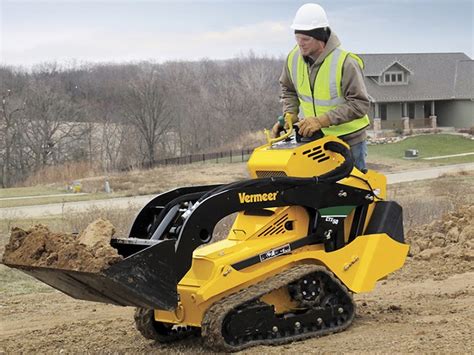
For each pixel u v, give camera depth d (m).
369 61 65.69
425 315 7.89
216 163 57.00
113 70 80.31
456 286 9.84
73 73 78.06
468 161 53.66
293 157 7.00
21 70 74.00
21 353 7.32
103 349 7.24
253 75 78.56
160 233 6.67
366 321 7.57
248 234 6.87
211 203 6.46
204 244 6.66
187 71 81.38
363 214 7.54
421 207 19.83
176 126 68.56
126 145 64.56
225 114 71.25
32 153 61.22
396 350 6.30
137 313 7.13
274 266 6.81
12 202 35.31
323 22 7.26
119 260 5.82
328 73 7.29
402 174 47.03
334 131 7.51
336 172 7.21
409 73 66.19
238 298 6.45
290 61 7.70
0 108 61.31
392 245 7.62
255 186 6.73
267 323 6.59
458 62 68.44
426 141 62.81
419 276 10.89
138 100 66.50
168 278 6.05
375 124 65.12
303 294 6.83
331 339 6.79
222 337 6.31
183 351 6.76
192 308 6.56
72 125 63.41
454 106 67.44
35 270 6.23
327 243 7.22
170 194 7.18
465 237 12.79
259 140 68.06
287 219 7.01
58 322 8.94
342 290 7.10
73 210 26.81
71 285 6.31
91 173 51.31
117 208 24.00
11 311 9.77
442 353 6.14
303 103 7.60
